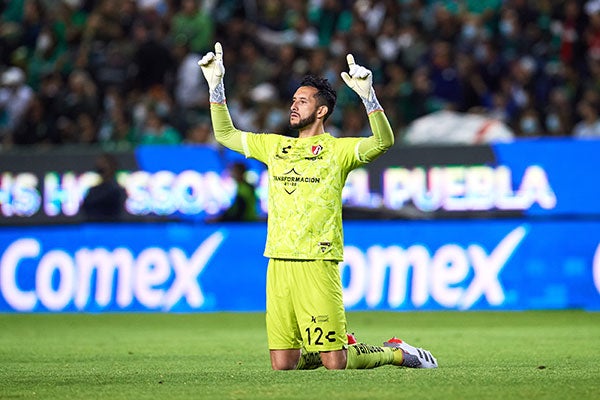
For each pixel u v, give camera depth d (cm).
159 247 4966
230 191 4959
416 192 4897
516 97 5919
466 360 2752
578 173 4856
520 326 4084
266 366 2595
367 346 2347
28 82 6481
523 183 4869
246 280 4941
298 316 2256
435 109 5869
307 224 2239
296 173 2261
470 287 4853
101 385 2112
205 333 3897
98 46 6438
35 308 4978
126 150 5012
